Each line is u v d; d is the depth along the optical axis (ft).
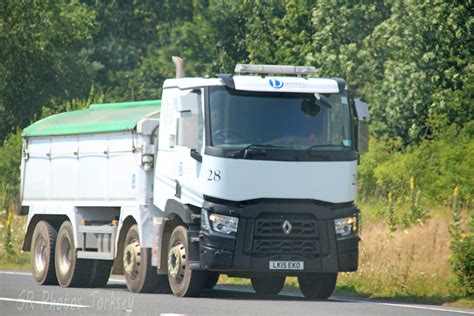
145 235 161.58
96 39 565.94
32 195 197.88
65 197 186.60
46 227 190.80
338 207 149.48
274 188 146.61
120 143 170.09
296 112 148.97
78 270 181.06
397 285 166.81
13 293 157.79
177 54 508.53
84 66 470.80
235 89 147.54
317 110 149.69
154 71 527.81
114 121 173.27
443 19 307.78
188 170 150.10
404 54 311.47
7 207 291.58
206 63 492.95
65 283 182.91
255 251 146.00
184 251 150.82
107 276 182.39
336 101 150.92
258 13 438.81
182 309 130.41
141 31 581.53
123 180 168.55
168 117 157.28
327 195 148.46
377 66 339.98
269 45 423.23
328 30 355.56
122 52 563.07
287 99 148.97
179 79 155.22
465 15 307.58
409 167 273.95
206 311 128.06
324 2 358.43
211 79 148.97
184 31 499.10
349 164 149.89
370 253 190.08
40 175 195.52
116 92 513.86
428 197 255.50
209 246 145.79
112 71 552.41
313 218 148.05
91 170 178.81
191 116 146.61
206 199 146.41
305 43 395.96
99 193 175.94
